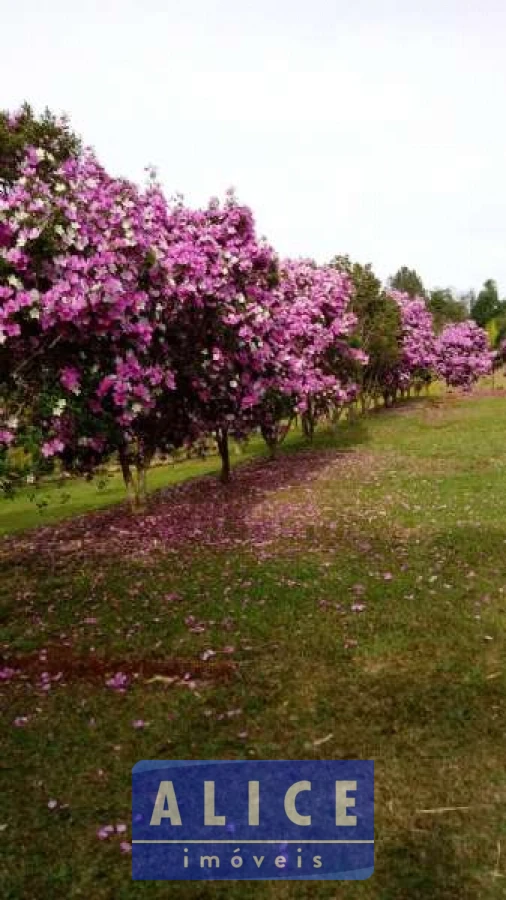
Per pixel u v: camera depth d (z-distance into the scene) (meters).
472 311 114.50
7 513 19.59
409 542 11.90
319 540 12.45
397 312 41.78
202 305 13.72
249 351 15.58
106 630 8.82
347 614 8.73
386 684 6.92
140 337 10.43
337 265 36.16
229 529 13.99
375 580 9.93
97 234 9.08
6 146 8.94
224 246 14.98
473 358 57.81
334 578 10.12
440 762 5.64
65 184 9.11
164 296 11.95
